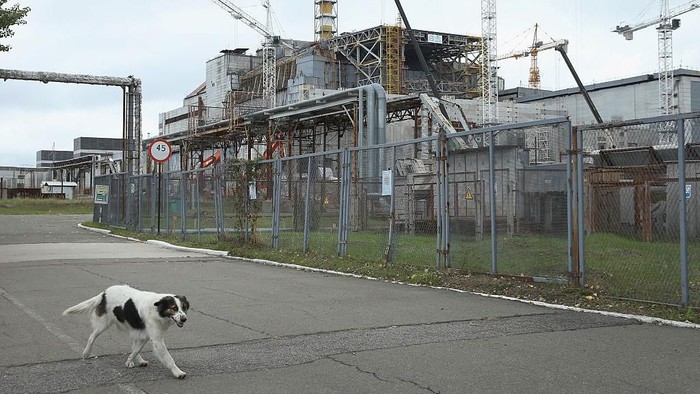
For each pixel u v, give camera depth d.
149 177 27.19
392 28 86.31
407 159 23.83
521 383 5.97
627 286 10.68
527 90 92.25
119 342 7.55
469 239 13.55
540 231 13.37
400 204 18.27
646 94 70.44
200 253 19.61
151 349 7.24
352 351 7.17
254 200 19.38
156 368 6.47
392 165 14.67
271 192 19.62
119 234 27.17
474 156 19.75
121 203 30.34
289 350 7.23
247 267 15.77
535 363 6.66
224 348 7.33
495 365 6.58
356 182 16.30
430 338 7.82
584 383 5.97
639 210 18.47
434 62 96.38
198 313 9.47
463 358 6.86
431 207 18.39
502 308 9.89
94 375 6.22
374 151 18.22
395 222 14.78
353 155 17.02
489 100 74.75
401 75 87.31
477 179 18.72
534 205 13.89
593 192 18.97
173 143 66.25
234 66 102.00
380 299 10.75
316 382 6.01
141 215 26.80
